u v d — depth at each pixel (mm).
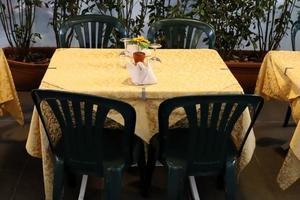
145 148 1948
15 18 3535
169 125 1838
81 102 1557
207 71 2072
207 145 1687
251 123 1708
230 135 1717
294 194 2219
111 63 2154
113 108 1550
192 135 1649
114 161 1737
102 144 1662
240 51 3625
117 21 2713
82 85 1830
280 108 3217
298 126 1879
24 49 3504
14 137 2688
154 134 1877
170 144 1849
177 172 1731
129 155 1743
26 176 2297
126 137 1677
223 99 1545
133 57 1994
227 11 3332
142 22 3471
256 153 2578
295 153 1884
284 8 3434
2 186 2211
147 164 2004
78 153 1710
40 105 1665
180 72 2045
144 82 1850
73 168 1768
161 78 1947
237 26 3393
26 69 3307
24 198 2129
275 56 2400
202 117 1600
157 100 1793
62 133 1680
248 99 1554
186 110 1576
